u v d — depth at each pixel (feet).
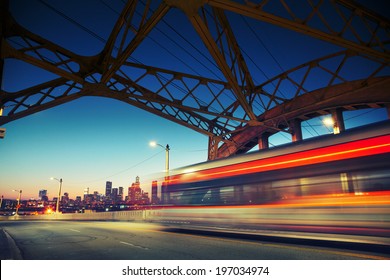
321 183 25.29
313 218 25.07
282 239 33.45
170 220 41.83
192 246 30.42
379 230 20.94
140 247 30.68
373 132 23.04
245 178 32.17
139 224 74.43
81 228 63.26
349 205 22.99
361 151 23.27
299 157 27.58
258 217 29.60
